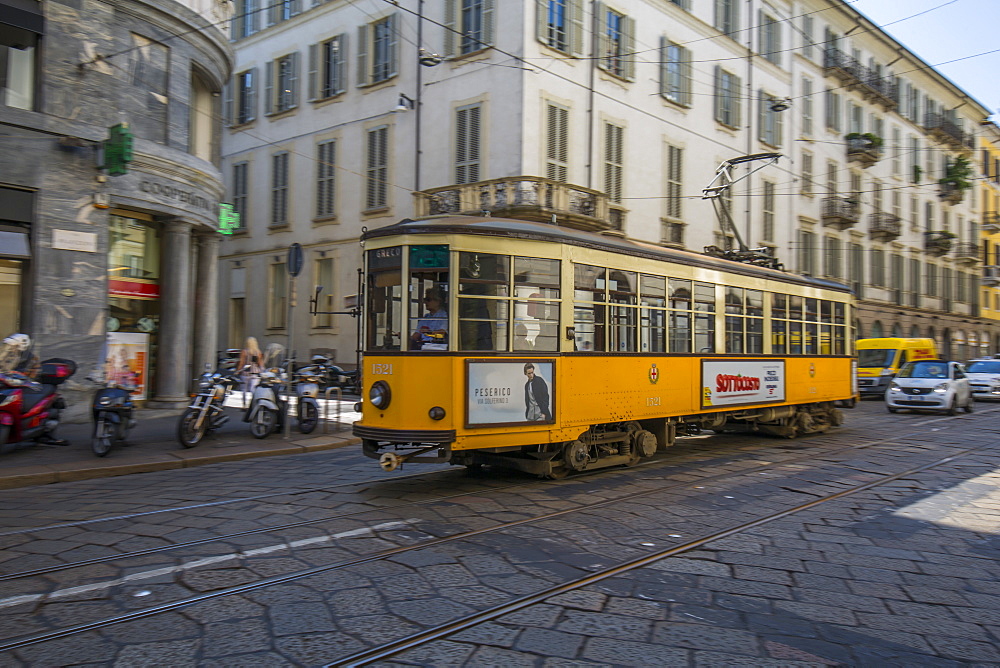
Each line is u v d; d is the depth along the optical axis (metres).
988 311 48.34
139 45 13.00
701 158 24.25
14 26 11.30
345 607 4.27
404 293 7.41
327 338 22.98
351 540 5.67
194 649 3.67
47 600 4.32
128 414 9.58
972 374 24.39
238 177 26.27
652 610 4.34
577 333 8.38
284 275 24.66
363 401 7.72
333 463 9.44
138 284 13.84
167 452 9.64
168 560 5.10
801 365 12.98
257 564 5.04
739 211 26.11
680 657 3.68
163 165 13.19
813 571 5.18
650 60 22.25
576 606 4.37
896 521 6.75
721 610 4.37
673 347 9.90
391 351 7.48
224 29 15.20
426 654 3.66
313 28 23.83
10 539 5.61
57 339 11.65
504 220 8.09
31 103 11.62
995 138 49.34
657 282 9.64
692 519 6.64
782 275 12.54
